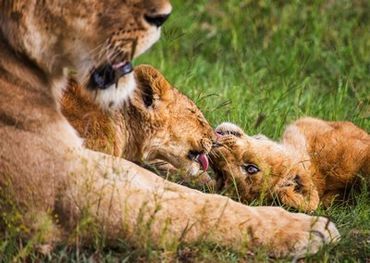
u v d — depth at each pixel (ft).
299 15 59.82
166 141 37.50
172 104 37.42
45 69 31.71
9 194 30.86
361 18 60.75
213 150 37.58
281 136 41.68
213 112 42.98
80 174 31.12
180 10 60.95
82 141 33.58
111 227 31.22
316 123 41.27
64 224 31.27
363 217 35.86
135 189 31.60
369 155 39.63
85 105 35.65
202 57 58.13
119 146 36.55
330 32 58.54
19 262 30.40
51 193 31.01
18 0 30.53
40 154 31.04
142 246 31.14
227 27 60.03
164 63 53.52
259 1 60.95
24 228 30.66
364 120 45.44
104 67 31.81
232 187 37.45
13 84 31.24
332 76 54.54
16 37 30.89
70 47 31.40
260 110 44.80
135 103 36.88
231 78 52.90
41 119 31.35
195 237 31.60
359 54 56.80
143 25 31.42
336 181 39.68
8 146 30.89
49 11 30.83
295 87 49.83
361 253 33.12
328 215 36.68
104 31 31.24
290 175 37.58
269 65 53.83
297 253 31.83
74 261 30.89
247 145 37.50
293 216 32.68
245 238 31.45
